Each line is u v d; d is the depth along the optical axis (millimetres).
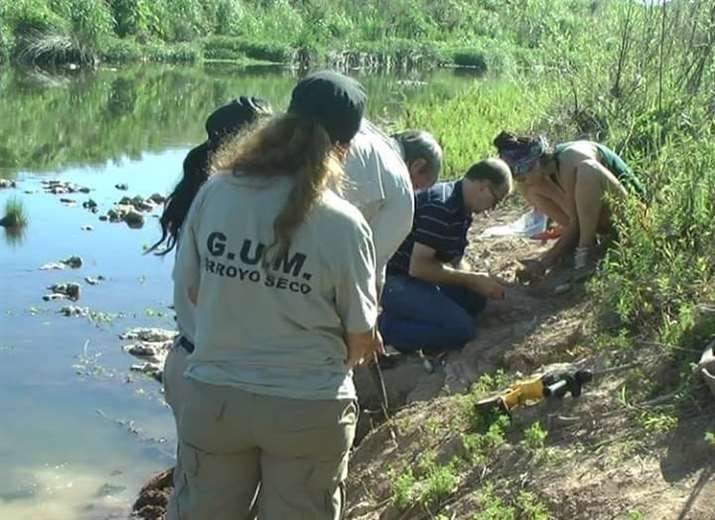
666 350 4699
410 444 4965
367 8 41625
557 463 4367
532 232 7398
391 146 4949
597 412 4562
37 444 5957
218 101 23688
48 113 20125
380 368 5648
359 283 3596
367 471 4973
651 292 5164
